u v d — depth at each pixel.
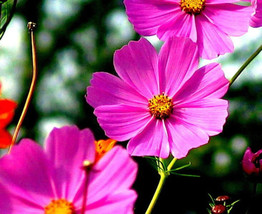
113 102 0.58
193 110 0.60
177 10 0.62
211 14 0.62
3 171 0.46
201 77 0.60
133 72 0.59
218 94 0.60
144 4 0.61
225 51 0.61
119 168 0.46
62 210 0.46
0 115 0.46
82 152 0.47
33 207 0.46
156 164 0.59
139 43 0.60
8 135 0.46
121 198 0.46
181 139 0.58
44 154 0.47
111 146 0.56
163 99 0.59
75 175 0.47
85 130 0.47
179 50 0.60
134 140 0.57
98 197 0.46
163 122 0.59
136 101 0.59
